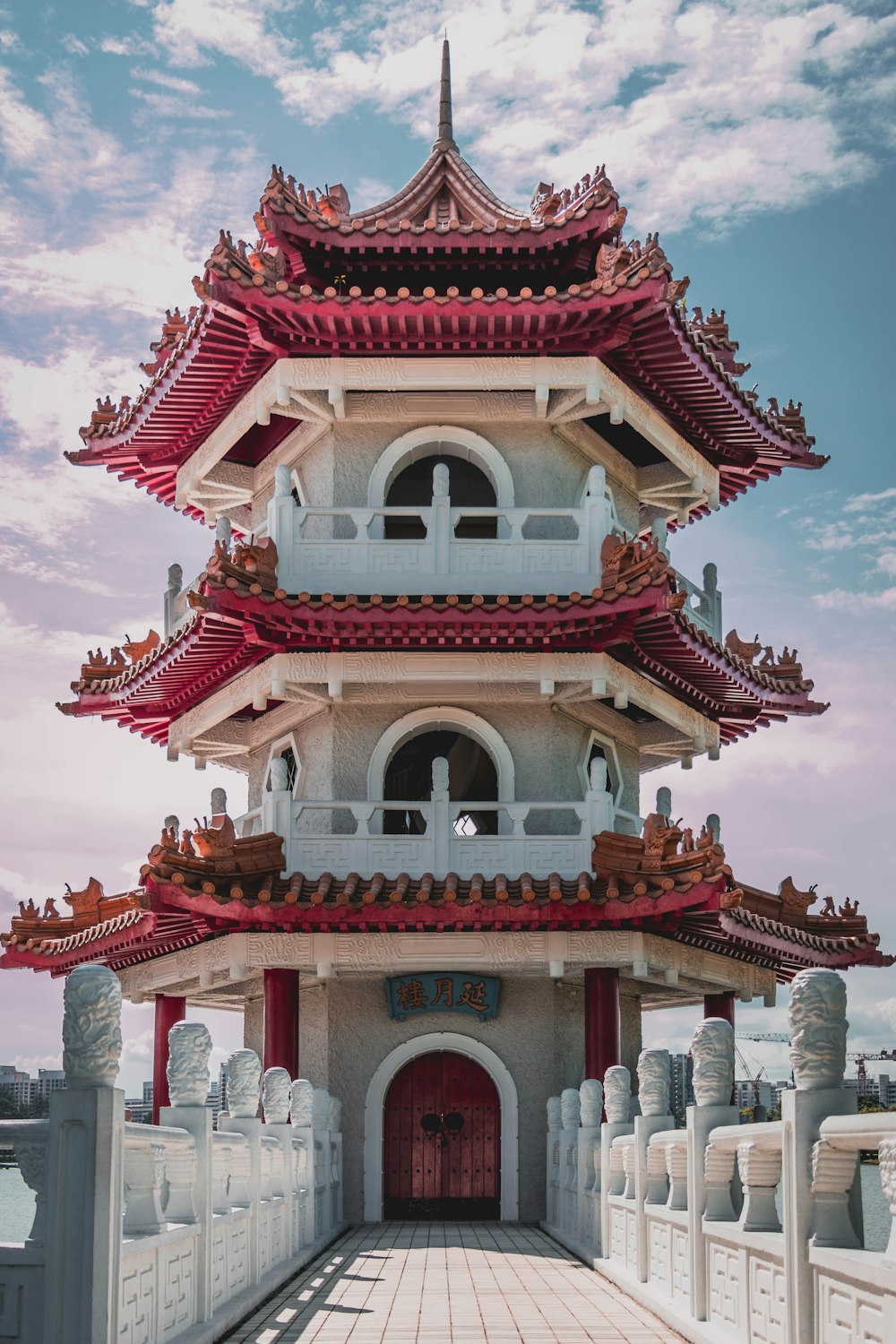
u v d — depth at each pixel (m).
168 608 30.64
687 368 26.70
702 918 25.11
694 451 29.50
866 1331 8.88
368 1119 26.30
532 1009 26.67
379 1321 14.57
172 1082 13.53
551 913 24.25
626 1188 17.81
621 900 24.11
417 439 27.36
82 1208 9.55
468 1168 26.52
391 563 25.64
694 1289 13.44
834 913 29.05
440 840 25.25
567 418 27.19
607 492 26.17
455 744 28.77
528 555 25.72
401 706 26.86
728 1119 13.54
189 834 25.02
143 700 29.23
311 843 25.25
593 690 25.73
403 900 24.06
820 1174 9.69
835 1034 9.97
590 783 25.61
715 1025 13.70
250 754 29.97
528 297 24.97
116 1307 9.81
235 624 25.16
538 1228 24.92
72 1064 9.80
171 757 29.77
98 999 9.84
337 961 25.08
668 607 24.23
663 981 26.81
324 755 26.91
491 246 27.05
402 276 27.88
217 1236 14.18
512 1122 26.31
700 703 28.94
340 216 29.38
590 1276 18.12
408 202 29.89
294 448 28.33
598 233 26.95
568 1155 22.92
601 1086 22.09
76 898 29.27
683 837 24.69
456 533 28.28
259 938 25.19
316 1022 26.81
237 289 24.64
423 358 26.30
